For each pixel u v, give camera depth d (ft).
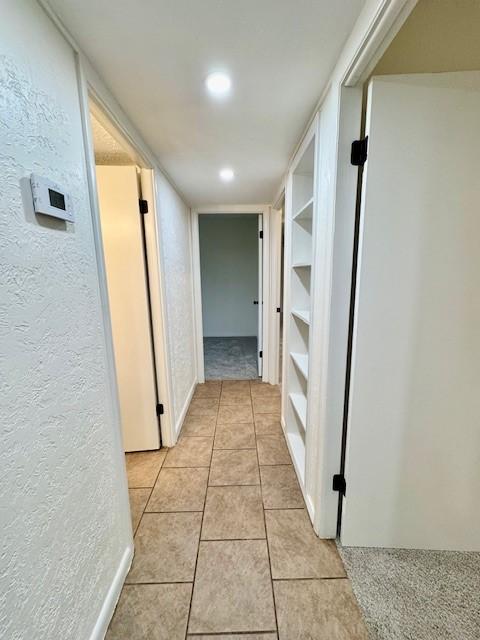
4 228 1.96
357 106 3.38
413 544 4.25
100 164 5.90
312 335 4.72
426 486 4.07
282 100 4.04
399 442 3.97
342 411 4.12
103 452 3.38
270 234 10.23
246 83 3.66
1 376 1.90
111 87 3.67
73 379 2.77
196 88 3.74
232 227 18.17
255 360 14.28
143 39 2.92
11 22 2.06
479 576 3.89
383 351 3.73
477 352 3.69
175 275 7.93
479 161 3.29
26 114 2.20
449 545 4.22
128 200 5.89
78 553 2.82
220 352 15.74
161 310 6.56
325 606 3.54
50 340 2.43
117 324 6.33
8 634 1.94
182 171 6.77
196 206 10.12
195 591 3.74
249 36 2.91
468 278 3.53
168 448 6.99
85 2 2.50
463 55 3.23
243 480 5.86
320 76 3.57
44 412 2.34
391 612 3.48
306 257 6.50
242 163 6.31
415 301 3.60
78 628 2.80
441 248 3.48
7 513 1.94
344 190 3.57
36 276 2.28
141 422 6.76
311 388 4.80
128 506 4.06
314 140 4.40
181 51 3.09
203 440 7.34
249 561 4.14
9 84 2.03
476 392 3.78
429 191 3.36
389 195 3.38
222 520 4.87
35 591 2.21
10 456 1.97
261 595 3.68
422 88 3.17
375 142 3.28
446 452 3.96
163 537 4.56
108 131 4.25
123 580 3.82
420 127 3.24
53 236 2.51
